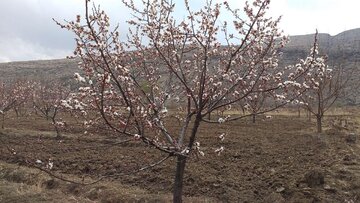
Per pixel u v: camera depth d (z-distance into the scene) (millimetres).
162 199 11367
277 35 7574
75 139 20719
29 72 81500
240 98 7301
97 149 18234
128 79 6805
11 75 79625
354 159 15078
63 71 77750
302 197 11383
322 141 18391
